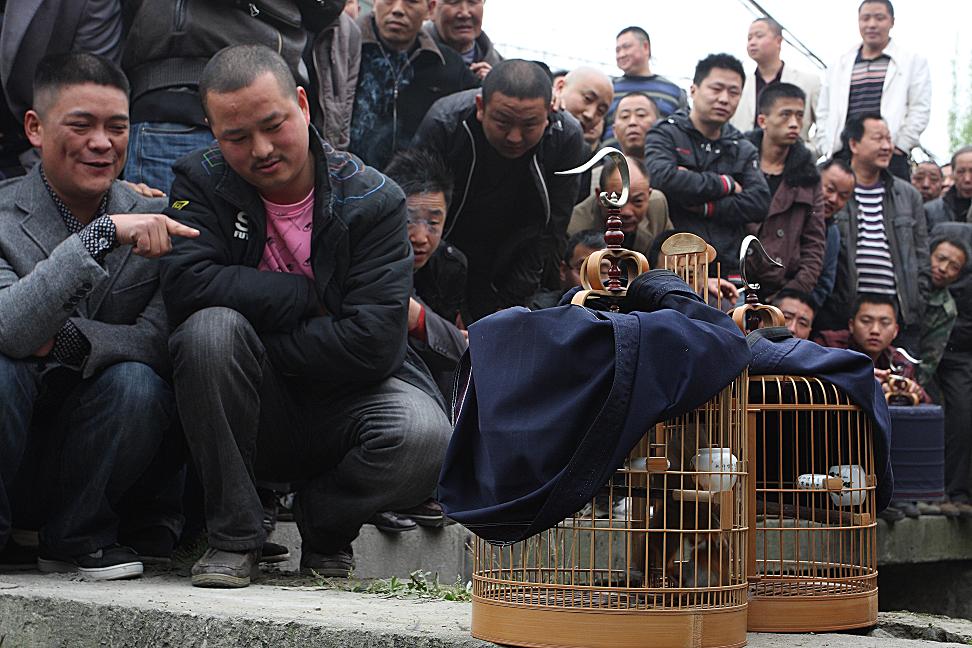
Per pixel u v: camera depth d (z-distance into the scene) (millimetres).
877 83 10508
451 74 7293
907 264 9336
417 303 6008
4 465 4461
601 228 7820
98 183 4777
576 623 2906
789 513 3869
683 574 3201
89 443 4543
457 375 3170
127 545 5059
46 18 5668
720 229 8016
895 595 9453
